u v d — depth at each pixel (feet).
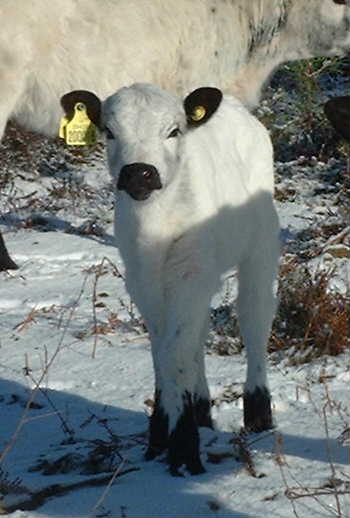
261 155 28.19
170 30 41.65
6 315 36.65
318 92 60.34
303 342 32.24
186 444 24.45
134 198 23.85
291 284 34.76
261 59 43.80
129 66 41.45
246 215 27.07
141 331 34.73
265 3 42.80
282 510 22.40
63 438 27.22
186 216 24.72
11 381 31.12
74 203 51.01
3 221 48.73
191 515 22.35
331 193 52.70
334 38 44.09
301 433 26.66
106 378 31.14
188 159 25.02
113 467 25.11
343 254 40.81
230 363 31.71
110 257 43.19
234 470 24.31
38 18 40.45
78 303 37.55
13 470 25.11
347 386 30.01
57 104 41.55
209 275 24.95
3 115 41.01
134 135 24.36
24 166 55.36
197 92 25.45
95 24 40.96
